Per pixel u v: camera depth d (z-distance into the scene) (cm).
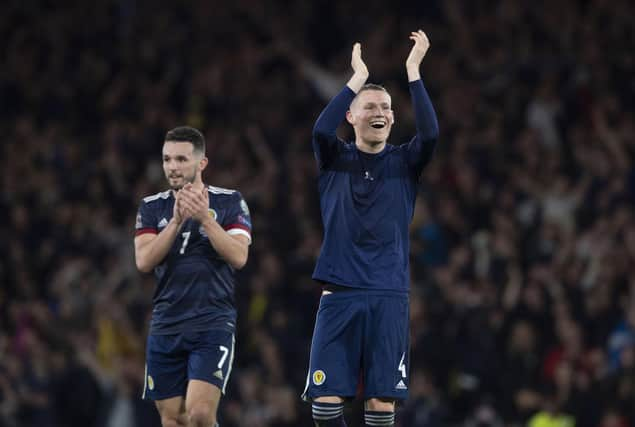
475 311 5081
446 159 5912
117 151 6644
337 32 6944
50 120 7244
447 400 4972
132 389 5319
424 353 5003
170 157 3025
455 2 6694
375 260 2812
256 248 5706
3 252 6262
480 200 5609
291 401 5022
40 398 5481
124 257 6147
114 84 7281
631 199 5328
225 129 6675
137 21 7556
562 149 5847
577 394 4731
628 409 4606
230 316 3078
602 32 6188
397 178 2859
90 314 5916
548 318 4991
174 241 3050
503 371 4922
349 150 2884
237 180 6234
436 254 5438
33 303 5944
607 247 5128
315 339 2834
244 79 6869
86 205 6425
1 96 7362
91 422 5459
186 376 3094
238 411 5106
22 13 7738
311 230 5669
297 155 6247
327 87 6656
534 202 5550
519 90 6128
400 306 2808
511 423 4825
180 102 7025
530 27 6412
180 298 3045
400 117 5925
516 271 5188
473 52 6431
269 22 7119
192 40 7300
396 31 6738
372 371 2797
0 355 5706
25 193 6631
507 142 5962
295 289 5450
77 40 7544
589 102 5934
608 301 4944
